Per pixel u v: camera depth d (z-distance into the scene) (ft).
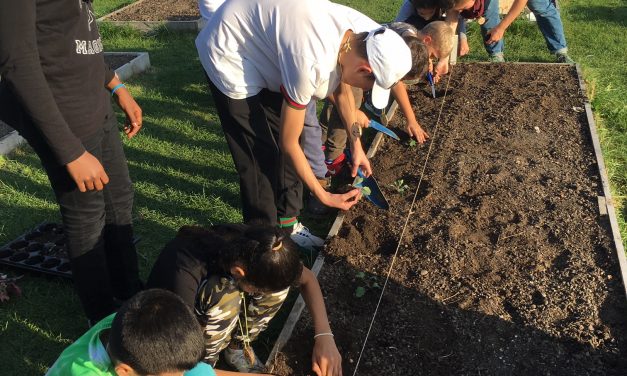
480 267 13.37
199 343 7.40
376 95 10.16
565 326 11.68
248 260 8.55
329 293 12.64
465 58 27.07
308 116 13.96
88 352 7.91
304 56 9.95
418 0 18.93
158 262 9.59
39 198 16.53
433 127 19.83
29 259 13.73
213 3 15.51
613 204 15.33
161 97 23.17
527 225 14.66
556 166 17.29
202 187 17.16
